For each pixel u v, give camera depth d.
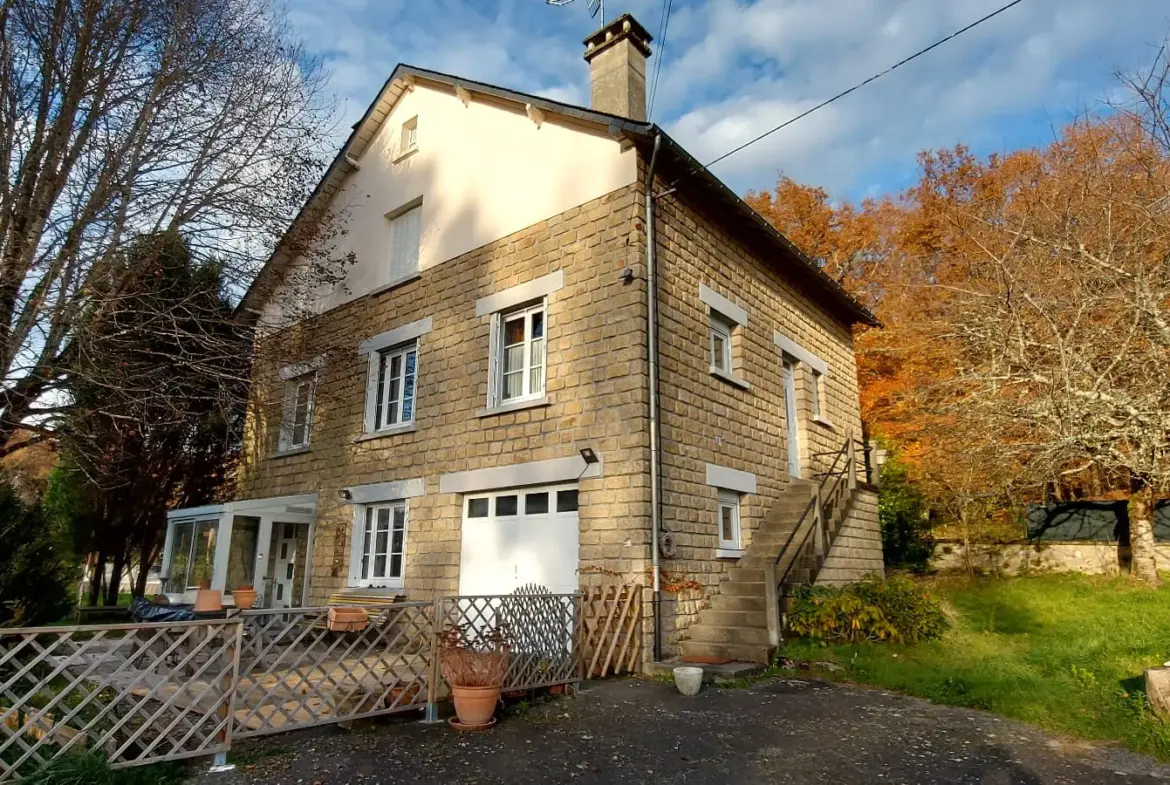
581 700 7.37
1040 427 11.65
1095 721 6.32
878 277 23.39
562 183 11.23
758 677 8.51
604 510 9.60
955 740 5.99
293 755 5.48
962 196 21.67
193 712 6.11
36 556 8.71
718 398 11.28
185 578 14.71
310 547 13.86
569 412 10.29
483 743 5.84
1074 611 11.75
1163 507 14.77
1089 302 10.61
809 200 26.12
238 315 13.39
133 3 10.86
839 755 5.59
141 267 10.97
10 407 10.48
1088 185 12.40
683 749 5.72
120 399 11.27
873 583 10.84
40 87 10.40
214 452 17.78
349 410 13.91
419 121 14.16
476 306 12.04
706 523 10.43
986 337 12.09
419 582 11.58
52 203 10.45
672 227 10.92
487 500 11.20
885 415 20.75
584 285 10.57
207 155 11.80
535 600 7.75
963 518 15.87
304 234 13.55
